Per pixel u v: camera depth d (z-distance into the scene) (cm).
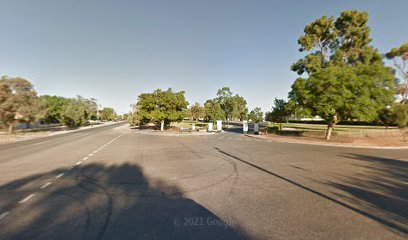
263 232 368
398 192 586
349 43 3241
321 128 3975
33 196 549
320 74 2066
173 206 482
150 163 981
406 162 1024
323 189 611
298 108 2225
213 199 526
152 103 3622
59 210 460
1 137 2461
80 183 666
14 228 382
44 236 355
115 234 361
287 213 446
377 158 1138
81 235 358
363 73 2078
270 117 3186
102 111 12256
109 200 520
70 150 1430
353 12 3102
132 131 3641
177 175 762
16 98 2531
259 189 606
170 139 2262
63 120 4912
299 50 3456
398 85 3027
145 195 554
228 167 897
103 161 1033
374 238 352
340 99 1900
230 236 355
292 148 1540
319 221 411
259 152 1335
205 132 3359
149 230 375
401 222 410
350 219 421
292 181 689
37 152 1343
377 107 1970
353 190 602
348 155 1233
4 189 608
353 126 4588
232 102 7869
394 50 3478
